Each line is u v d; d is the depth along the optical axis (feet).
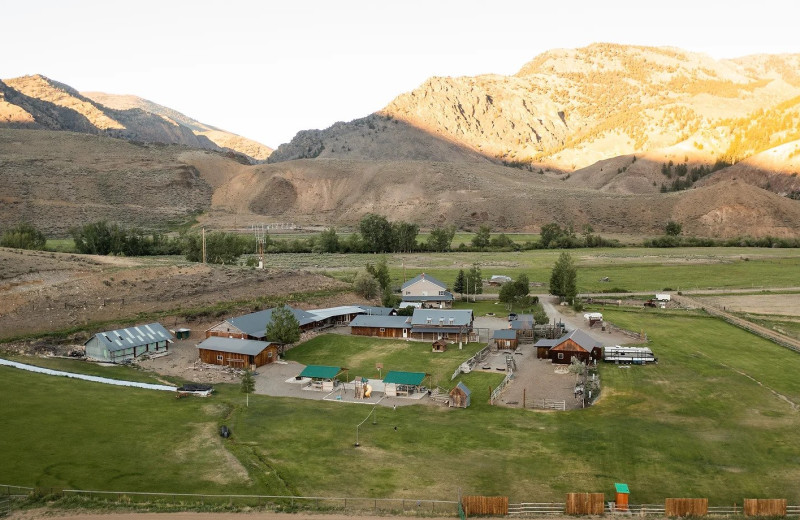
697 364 264.31
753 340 308.60
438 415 204.33
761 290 453.99
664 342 304.30
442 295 416.46
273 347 280.31
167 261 463.83
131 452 158.51
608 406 213.46
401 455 165.07
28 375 224.74
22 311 294.87
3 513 121.29
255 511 126.82
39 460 149.07
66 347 273.75
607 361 273.54
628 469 157.28
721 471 156.56
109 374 242.99
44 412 183.21
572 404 218.18
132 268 384.27
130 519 120.78
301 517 124.77
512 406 215.92
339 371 242.78
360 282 425.28
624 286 482.28
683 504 128.98
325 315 346.54
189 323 324.19
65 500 128.16
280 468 153.07
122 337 273.54
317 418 196.85
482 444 174.50
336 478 148.05
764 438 180.24
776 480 151.02
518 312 385.91
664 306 401.08
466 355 286.87
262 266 480.64
